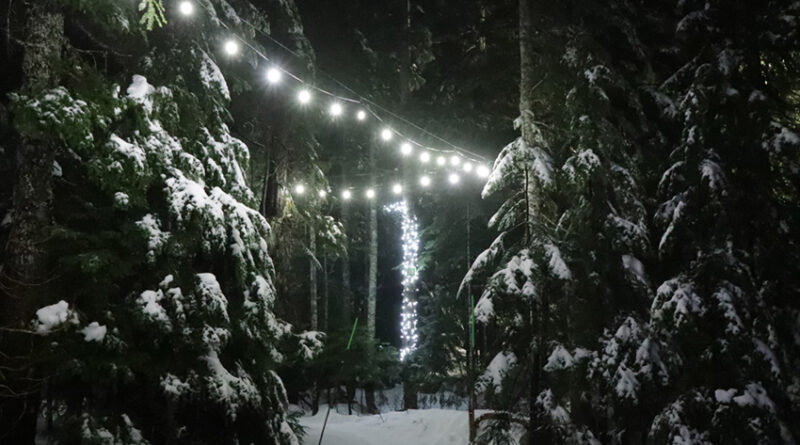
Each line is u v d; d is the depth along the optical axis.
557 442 9.33
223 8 8.88
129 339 6.84
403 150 11.03
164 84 7.50
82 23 7.59
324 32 15.20
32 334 6.18
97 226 7.27
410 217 16.83
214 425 7.63
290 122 10.54
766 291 9.39
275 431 8.12
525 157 10.26
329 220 11.33
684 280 9.30
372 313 16.69
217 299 7.15
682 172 9.36
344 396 19.97
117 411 6.94
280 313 10.37
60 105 5.82
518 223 11.04
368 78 15.92
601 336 9.84
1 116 7.48
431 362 15.96
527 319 9.87
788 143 8.88
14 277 6.30
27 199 6.43
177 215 7.04
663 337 9.35
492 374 9.71
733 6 9.61
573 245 9.97
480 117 15.01
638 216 10.08
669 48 11.06
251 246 7.83
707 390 9.03
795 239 9.48
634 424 9.79
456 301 16.44
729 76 9.30
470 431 10.34
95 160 6.36
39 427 8.30
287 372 15.76
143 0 5.66
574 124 10.12
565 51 10.74
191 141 7.80
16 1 7.10
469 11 15.39
